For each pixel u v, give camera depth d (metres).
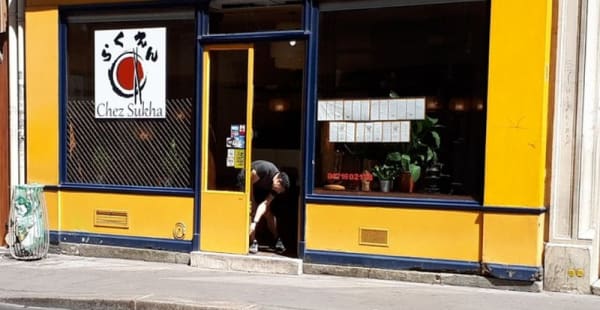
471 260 7.38
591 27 6.95
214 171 8.69
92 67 9.34
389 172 7.89
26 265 8.75
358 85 8.02
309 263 8.09
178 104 8.88
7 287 7.55
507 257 7.20
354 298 6.80
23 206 9.08
